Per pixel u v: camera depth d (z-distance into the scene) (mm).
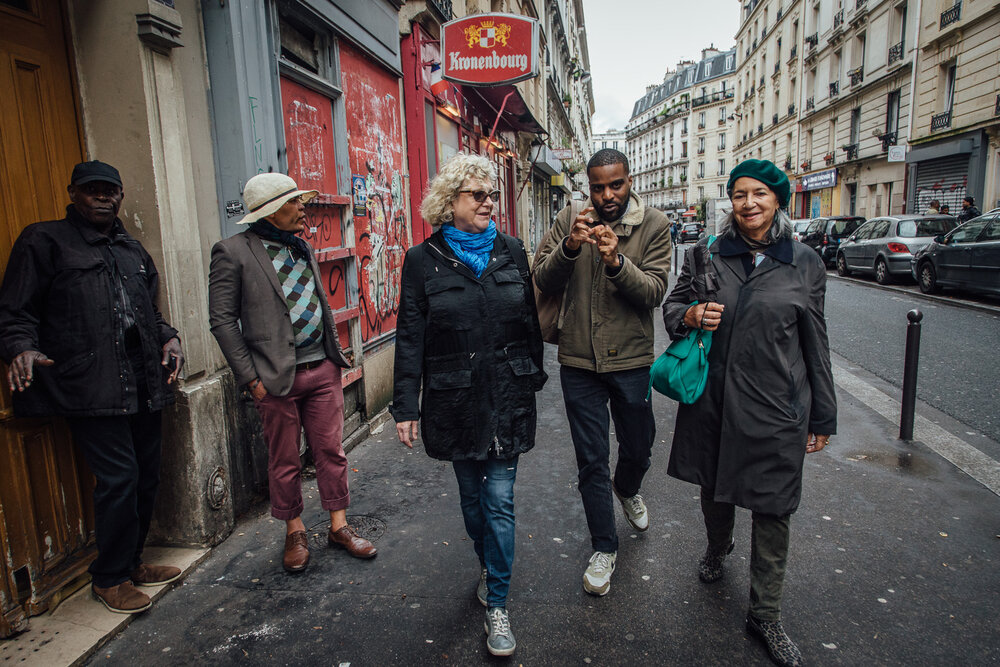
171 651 2297
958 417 4824
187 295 2887
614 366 2568
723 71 76438
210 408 2982
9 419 2289
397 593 2652
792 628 2369
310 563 2904
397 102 5836
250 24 3246
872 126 23656
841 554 2898
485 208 2322
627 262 2406
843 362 6801
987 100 16422
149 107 2643
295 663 2225
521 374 2332
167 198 2758
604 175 2500
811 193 30703
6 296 2125
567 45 27609
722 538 2602
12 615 2307
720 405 2299
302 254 2898
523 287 2408
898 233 13578
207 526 2969
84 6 2584
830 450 4227
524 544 3043
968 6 17062
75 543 2631
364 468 4062
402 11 6062
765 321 2176
